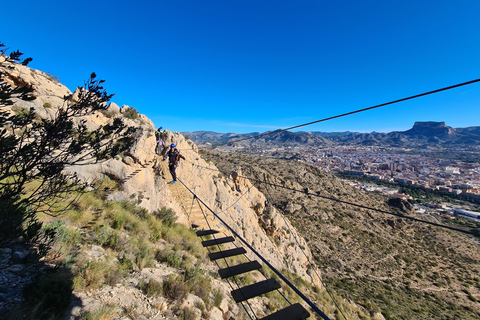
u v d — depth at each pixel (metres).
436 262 65.06
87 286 4.84
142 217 10.71
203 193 20.12
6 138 3.29
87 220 7.67
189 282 6.89
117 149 4.68
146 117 20.50
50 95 12.31
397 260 61.28
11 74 11.34
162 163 17.77
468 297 51.00
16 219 3.41
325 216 73.19
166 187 14.02
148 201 12.05
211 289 7.70
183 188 16.17
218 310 6.82
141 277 6.18
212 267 10.37
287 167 114.12
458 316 42.03
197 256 10.42
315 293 20.30
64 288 4.11
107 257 6.17
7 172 3.47
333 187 102.44
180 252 9.53
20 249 4.91
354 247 62.09
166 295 5.84
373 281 48.84
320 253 55.62
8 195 3.55
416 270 59.00
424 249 71.12
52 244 5.36
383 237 71.50
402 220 86.31
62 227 6.06
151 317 4.78
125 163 11.95
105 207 9.18
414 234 80.00
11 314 3.24
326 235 64.38
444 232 85.56
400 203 96.81
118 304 4.69
